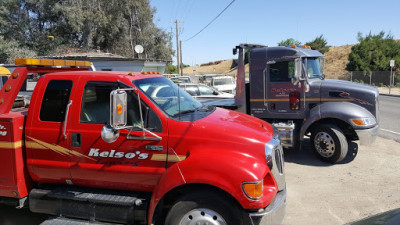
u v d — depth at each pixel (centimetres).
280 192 360
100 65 2297
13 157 385
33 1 3303
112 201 350
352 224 259
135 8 3719
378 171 634
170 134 353
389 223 238
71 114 378
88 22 3378
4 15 3222
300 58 689
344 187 559
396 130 1041
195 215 324
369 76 3278
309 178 607
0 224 442
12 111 437
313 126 704
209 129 348
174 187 324
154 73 451
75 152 375
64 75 394
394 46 3503
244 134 345
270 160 337
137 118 370
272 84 738
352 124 647
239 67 780
